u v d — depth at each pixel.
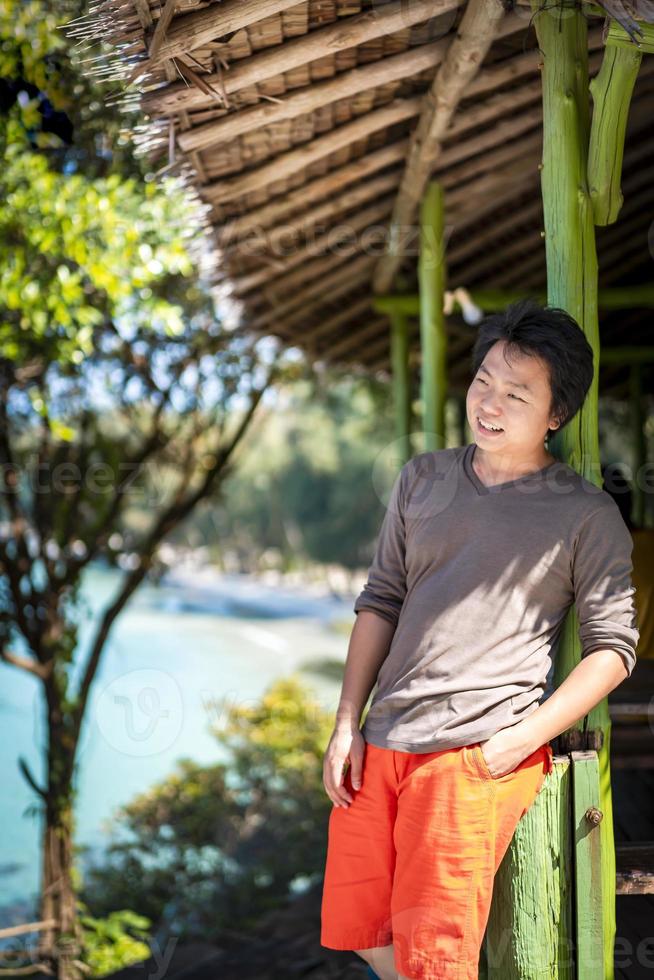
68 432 4.99
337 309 5.62
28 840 8.80
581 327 2.07
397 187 3.86
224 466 7.16
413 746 1.78
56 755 5.93
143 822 7.87
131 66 2.12
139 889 6.62
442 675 1.80
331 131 2.99
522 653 1.81
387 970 1.89
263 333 5.75
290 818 7.68
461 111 3.05
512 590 1.81
